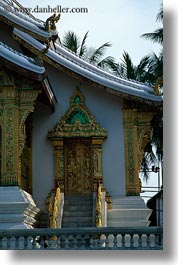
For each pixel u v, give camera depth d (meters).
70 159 25.14
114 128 25.02
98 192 23.28
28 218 21.50
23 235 17.86
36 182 24.80
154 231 17.59
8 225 20.84
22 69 21.38
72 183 24.97
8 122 22.11
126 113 25.02
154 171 29.58
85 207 24.39
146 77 36.47
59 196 23.67
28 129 24.72
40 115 25.20
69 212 24.27
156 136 33.66
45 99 23.98
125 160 24.77
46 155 24.95
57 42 25.28
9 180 21.70
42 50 21.78
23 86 22.34
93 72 24.47
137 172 24.67
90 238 17.77
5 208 21.06
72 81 25.38
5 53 21.44
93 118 25.03
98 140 24.91
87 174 25.02
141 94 24.16
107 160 24.81
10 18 23.31
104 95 25.22
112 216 24.03
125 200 24.31
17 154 21.98
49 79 25.45
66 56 24.89
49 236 17.86
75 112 25.19
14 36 23.80
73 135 24.91
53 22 23.23
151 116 25.05
